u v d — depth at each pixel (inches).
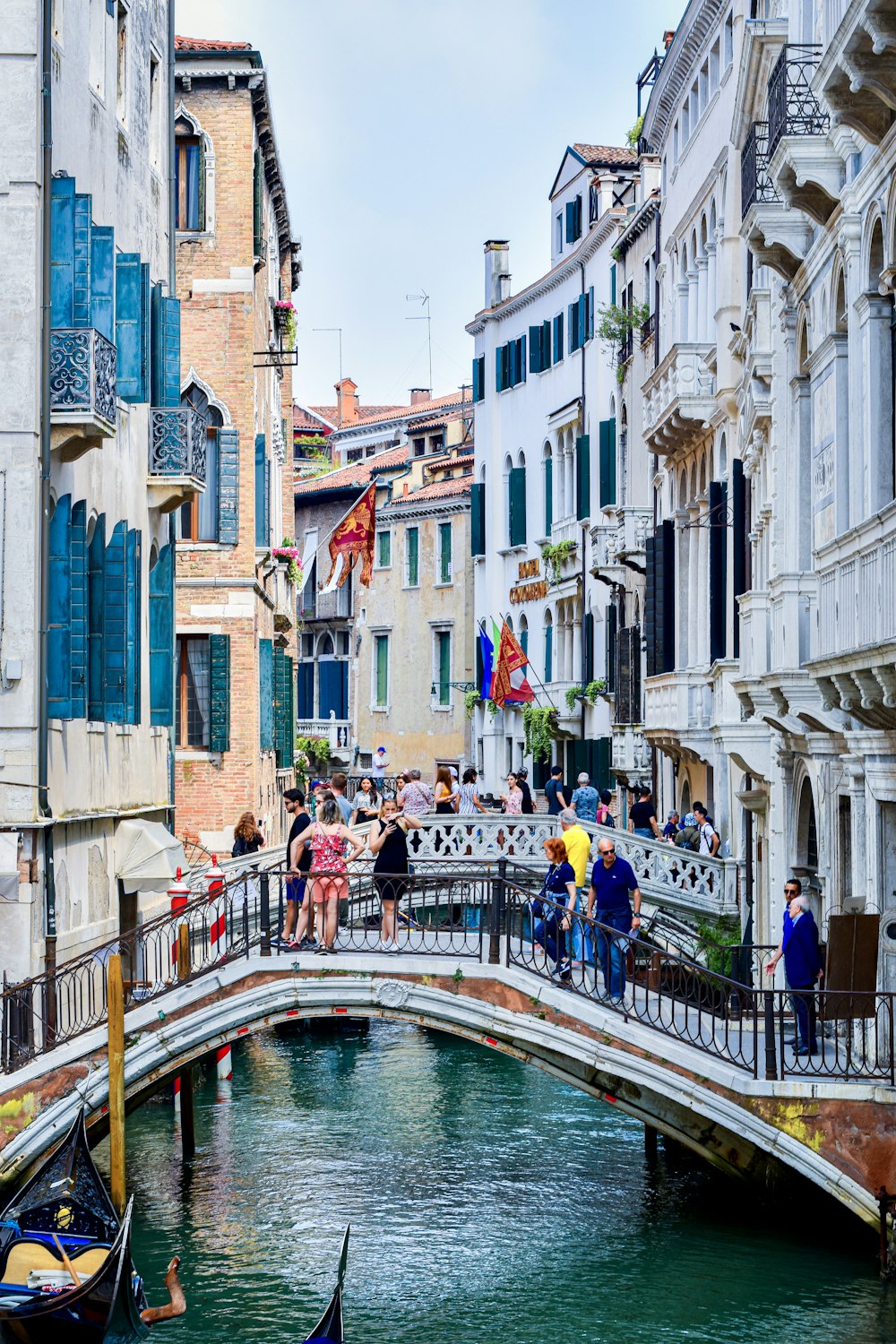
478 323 2153.1
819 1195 728.3
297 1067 1150.3
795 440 824.9
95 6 872.9
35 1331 577.3
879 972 697.0
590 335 1804.9
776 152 732.0
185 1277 682.2
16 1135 699.4
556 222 1990.7
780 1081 674.2
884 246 654.5
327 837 773.3
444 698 2349.9
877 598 616.1
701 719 1175.0
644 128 1478.8
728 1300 641.6
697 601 1242.6
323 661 2598.4
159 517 999.6
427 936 824.9
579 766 1753.2
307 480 2662.4
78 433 762.8
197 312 1251.2
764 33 840.9
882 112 645.3
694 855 1120.2
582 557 1818.4
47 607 756.0
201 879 1024.2
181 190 1254.3
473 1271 681.0
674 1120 721.0
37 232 756.6
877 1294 645.9
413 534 2406.5
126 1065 726.5
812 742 807.1
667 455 1316.4
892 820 690.2
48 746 754.2
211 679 1229.1
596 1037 719.1
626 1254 698.2
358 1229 742.5
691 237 1266.0
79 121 834.2
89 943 821.9
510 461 2086.6
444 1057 1192.2
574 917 751.7
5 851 740.0
